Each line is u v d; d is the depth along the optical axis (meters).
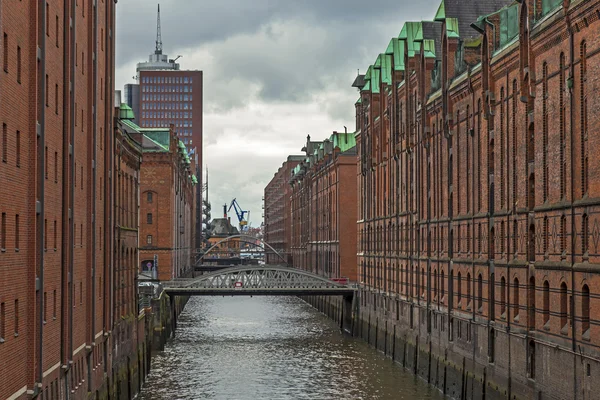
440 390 65.62
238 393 63.78
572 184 42.84
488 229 56.38
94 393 47.97
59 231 39.31
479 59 62.88
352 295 104.06
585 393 40.94
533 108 48.75
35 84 33.62
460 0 69.19
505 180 53.50
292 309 145.75
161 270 116.69
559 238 44.53
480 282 58.22
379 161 93.06
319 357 82.94
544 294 46.59
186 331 106.31
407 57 79.62
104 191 52.97
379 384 67.88
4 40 29.19
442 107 67.38
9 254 30.42
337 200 125.19
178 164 133.88
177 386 67.00
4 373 29.70
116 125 57.56
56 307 38.47
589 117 40.62
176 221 130.62
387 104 89.50
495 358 54.25
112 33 56.31
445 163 67.50
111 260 54.56
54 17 37.91
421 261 73.50
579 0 40.69
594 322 39.94
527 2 48.62
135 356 65.69
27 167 33.16
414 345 74.31
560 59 44.59
